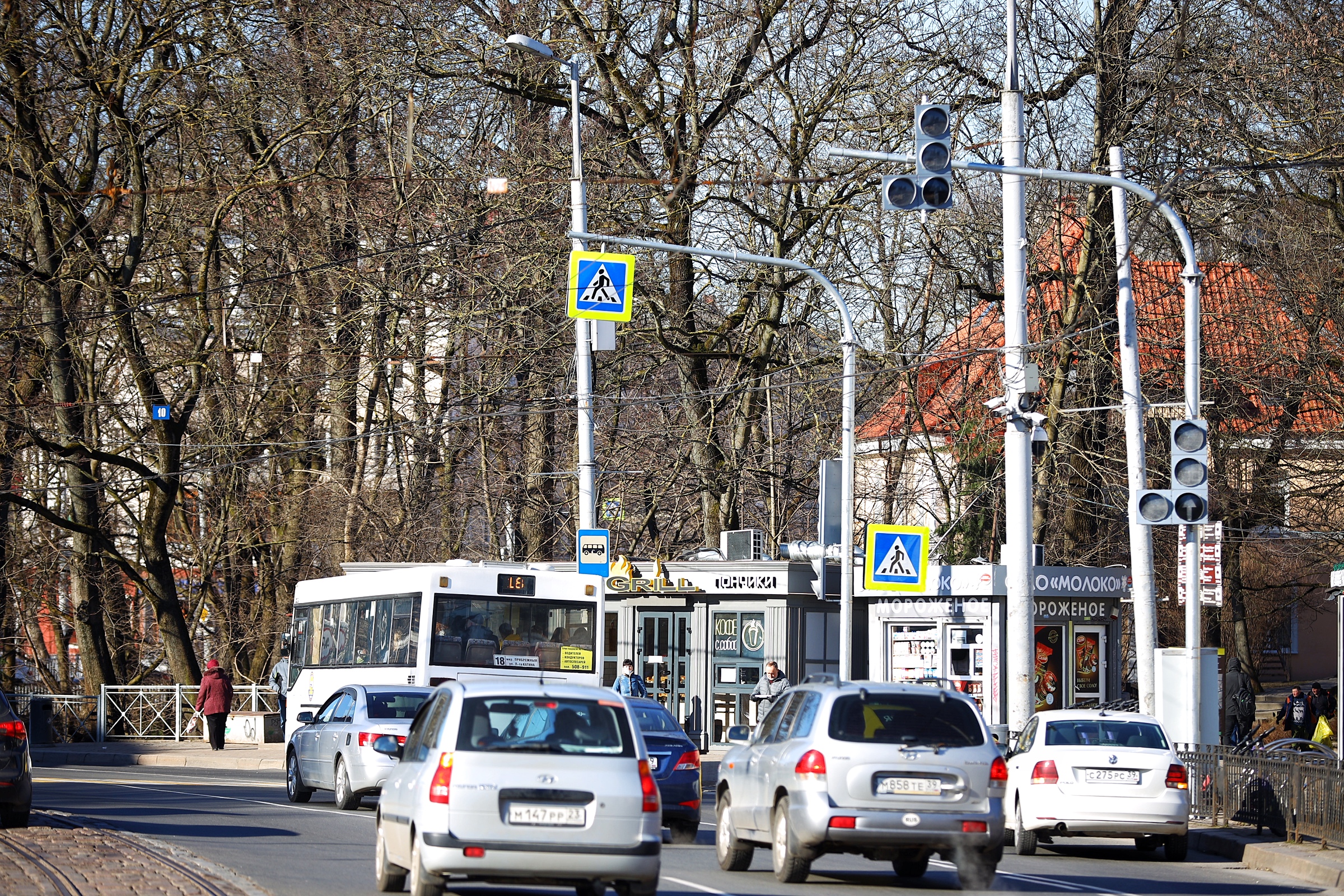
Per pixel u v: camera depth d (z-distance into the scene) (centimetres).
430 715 2506
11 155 7212
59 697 8206
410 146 6725
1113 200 4928
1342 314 6450
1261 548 8631
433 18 7338
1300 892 3027
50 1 7125
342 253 8006
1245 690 6456
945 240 7388
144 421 8544
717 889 2755
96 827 3434
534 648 5303
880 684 2928
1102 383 7181
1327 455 6994
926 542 5634
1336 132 6094
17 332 7406
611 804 2297
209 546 8788
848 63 7325
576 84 5788
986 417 7600
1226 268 7044
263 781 5769
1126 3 6888
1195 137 6606
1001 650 5956
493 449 8650
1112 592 6097
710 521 8081
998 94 7175
